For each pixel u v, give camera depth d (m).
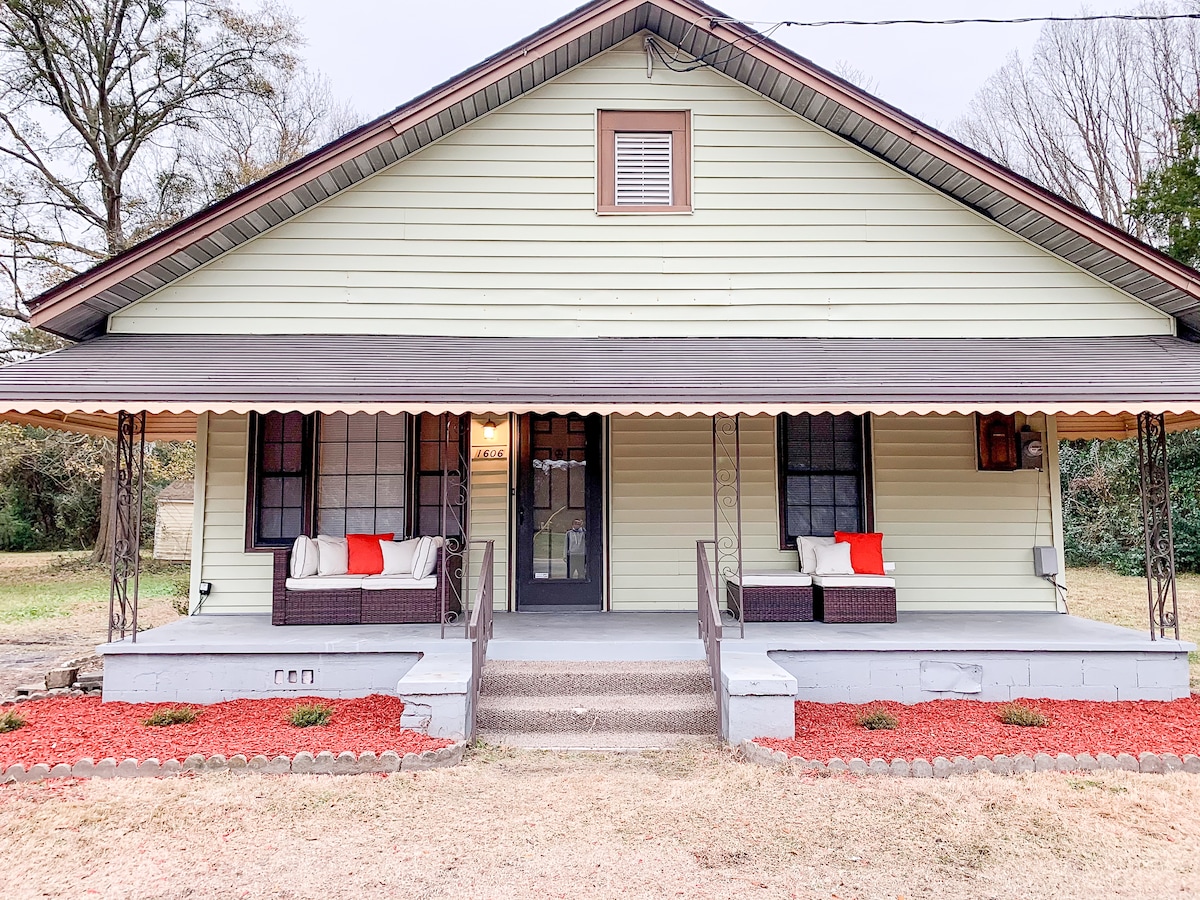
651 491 9.91
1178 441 20.05
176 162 25.67
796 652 7.75
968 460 9.95
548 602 9.79
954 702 7.66
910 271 9.49
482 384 7.45
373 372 7.79
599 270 9.48
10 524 28.94
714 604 7.25
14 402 6.95
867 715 6.98
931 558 9.83
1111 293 9.39
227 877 4.36
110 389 7.14
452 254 9.43
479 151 9.49
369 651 7.67
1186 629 13.02
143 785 5.59
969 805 5.30
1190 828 4.99
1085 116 29.77
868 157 9.56
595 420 9.98
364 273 9.37
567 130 9.55
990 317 9.45
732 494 9.91
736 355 8.60
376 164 9.30
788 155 9.58
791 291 9.50
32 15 21.02
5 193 21.89
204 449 9.57
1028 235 9.38
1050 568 9.67
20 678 10.41
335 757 5.88
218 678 7.65
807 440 9.98
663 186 9.58
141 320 9.20
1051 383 7.50
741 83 9.59
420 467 9.69
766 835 4.89
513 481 9.85
